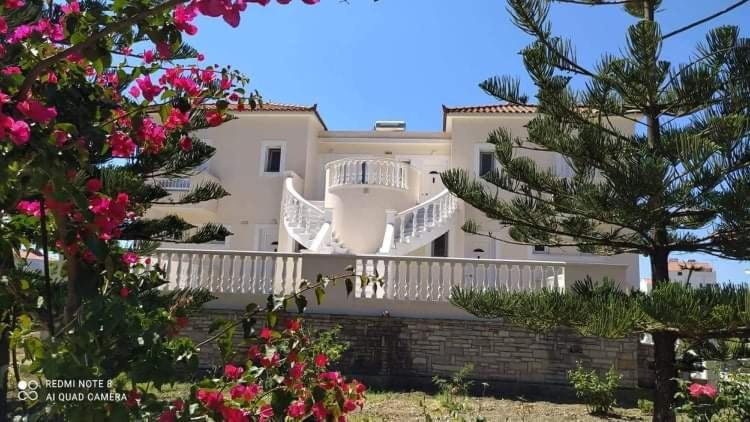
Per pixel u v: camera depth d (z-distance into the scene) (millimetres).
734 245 7070
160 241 11188
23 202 3092
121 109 3629
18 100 2443
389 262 12391
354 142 21516
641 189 6332
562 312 6461
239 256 12773
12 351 3256
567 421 9195
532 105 8539
